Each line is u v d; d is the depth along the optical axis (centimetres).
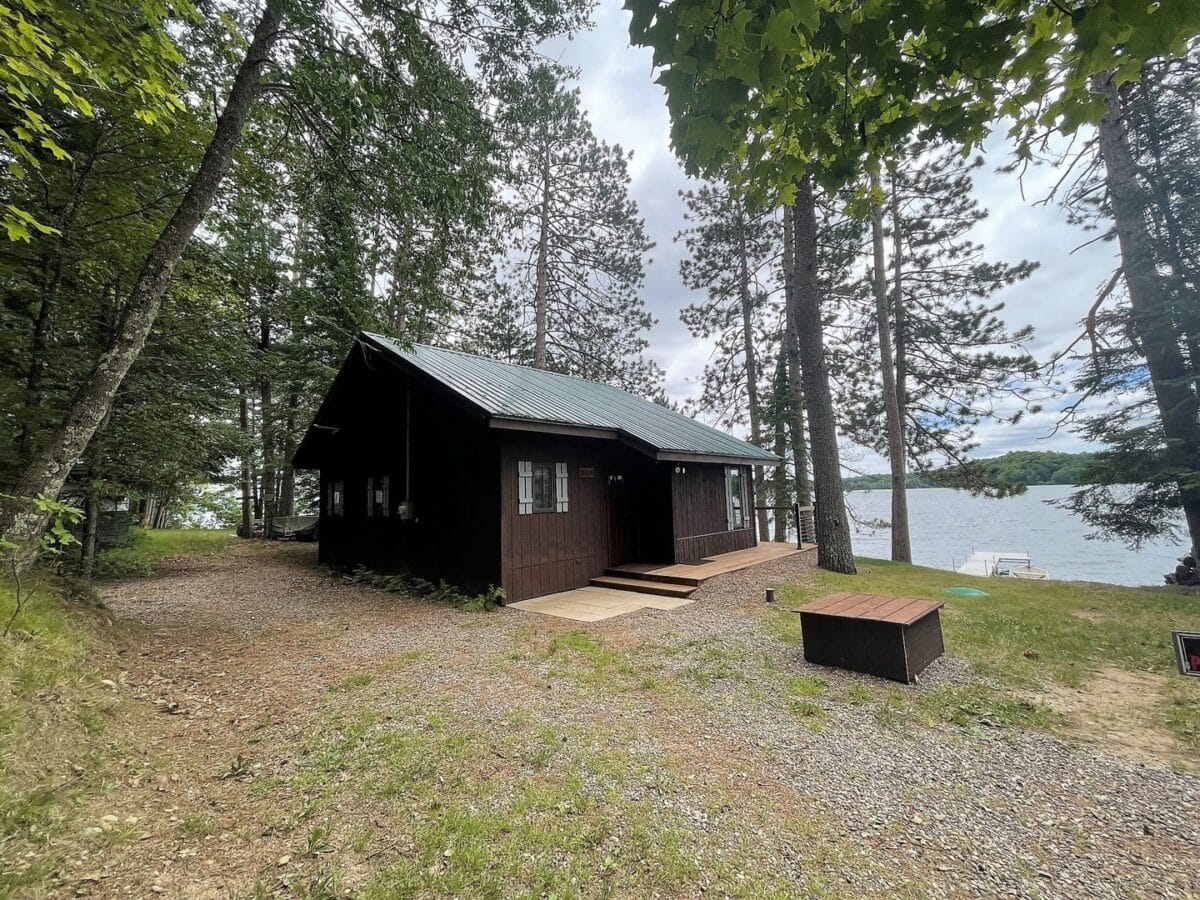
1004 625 575
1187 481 805
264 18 561
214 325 905
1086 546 2170
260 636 561
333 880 206
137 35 378
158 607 698
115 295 739
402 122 624
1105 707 369
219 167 555
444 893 200
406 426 827
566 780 278
